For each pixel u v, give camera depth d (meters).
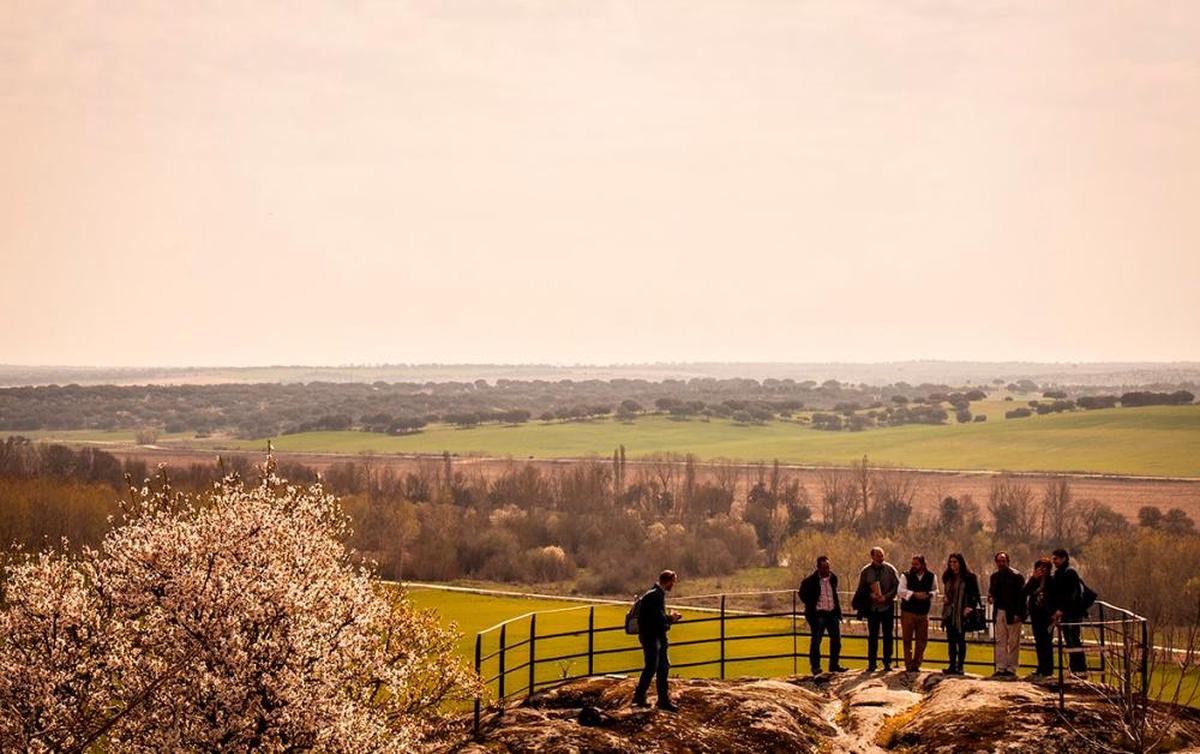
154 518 25.16
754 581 102.25
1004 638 23.56
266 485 25.97
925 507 126.88
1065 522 115.56
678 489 135.38
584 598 90.44
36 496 81.19
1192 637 22.33
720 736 19.62
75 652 23.55
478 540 104.88
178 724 22.08
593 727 19.78
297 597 23.12
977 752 18.83
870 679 24.03
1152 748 18.94
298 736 22.41
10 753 22.62
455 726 23.27
